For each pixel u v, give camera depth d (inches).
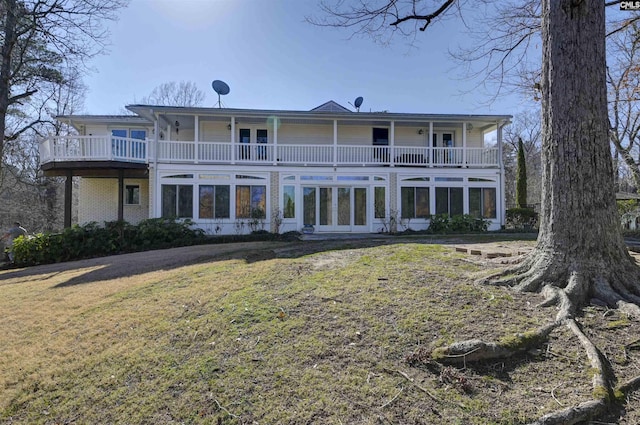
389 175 658.2
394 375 112.0
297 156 661.3
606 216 156.2
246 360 127.9
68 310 200.1
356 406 100.9
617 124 677.3
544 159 171.0
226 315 164.1
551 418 87.6
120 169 600.7
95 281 272.4
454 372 109.7
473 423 91.0
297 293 182.7
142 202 723.4
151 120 674.8
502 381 104.9
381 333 134.5
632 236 486.6
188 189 619.5
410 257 247.6
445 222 625.9
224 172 628.4
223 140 725.3
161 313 178.4
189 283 229.5
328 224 653.3
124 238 523.8
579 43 162.2
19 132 768.3
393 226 645.9
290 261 269.0
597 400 91.2
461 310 144.9
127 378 127.6
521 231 613.9
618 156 823.1
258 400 107.8
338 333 138.2
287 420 98.9
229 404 107.7
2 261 526.9
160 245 526.3
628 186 1034.1
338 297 171.8
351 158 668.7
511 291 159.8
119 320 175.8
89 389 124.3
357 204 658.2
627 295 142.6
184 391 116.4
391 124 668.7
